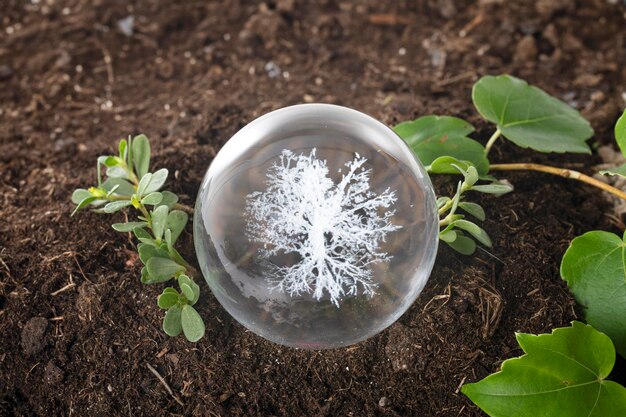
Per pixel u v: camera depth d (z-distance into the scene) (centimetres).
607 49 48
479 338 32
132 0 51
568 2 50
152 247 31
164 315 33
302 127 28
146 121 43
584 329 30
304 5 51
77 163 40
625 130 33
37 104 45
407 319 33
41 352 33
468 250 33
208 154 39
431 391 32
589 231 35
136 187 34
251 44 48
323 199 27
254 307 28
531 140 35
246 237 27
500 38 48
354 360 32
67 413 32
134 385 32
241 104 44
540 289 34
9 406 32
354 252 27
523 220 36
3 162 41
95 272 34
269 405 31
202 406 31
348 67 47
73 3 51
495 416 29
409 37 49
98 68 47
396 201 27
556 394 29
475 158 35
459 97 43
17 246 35
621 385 31
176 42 49
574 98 45
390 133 29
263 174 27
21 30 49
